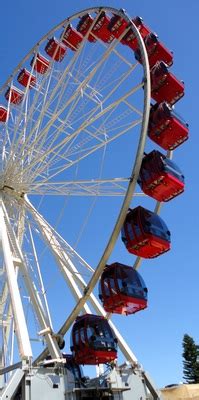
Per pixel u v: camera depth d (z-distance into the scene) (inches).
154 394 623.8
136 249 677.3
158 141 735.7
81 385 583.5
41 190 847.7
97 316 658.8
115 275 652.7
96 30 906.7
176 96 774.5
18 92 1029.2
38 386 528.1
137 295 654.5
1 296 842.8
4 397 497.0
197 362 1987.0
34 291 687.1
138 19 884.0
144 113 651.5
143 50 706.2
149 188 691.4
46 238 788.6
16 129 860.0
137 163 629.3
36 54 955.3
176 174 684.1
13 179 863.1
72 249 761.6
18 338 559.8
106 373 605.0
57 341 637.9
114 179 684.7
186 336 2060.8
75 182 768.3
